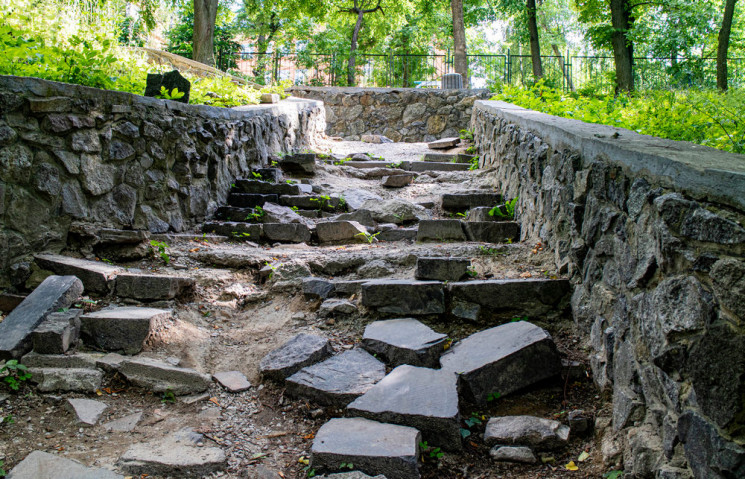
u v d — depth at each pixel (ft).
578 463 8.34
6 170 11.76
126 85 17.75
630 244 8.47
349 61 61.93
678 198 6.87
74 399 9.39
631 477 7.47
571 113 20.16
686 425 6.43
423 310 11.76
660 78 51.47
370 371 10.20
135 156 15.17
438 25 76.95
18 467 7.70
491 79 61.46
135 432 8.89
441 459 8.51
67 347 10.46
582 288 10.90
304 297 12.97
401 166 27.63
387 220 19.24
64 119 12.89
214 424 9.28
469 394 9.58
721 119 14.03
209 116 18.49
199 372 10.37
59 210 13.05
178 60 39.83
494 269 13.33
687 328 6.49
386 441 8.32
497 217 18.04
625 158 8.81
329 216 20.06
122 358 10.46
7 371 9.60
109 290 12.26
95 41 22.68
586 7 58.75
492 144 24.45
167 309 12.03
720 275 5.95
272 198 20.02
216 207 19.01
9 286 11.90
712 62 53.36
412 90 44.75
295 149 28.22
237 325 12.37
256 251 15.46
